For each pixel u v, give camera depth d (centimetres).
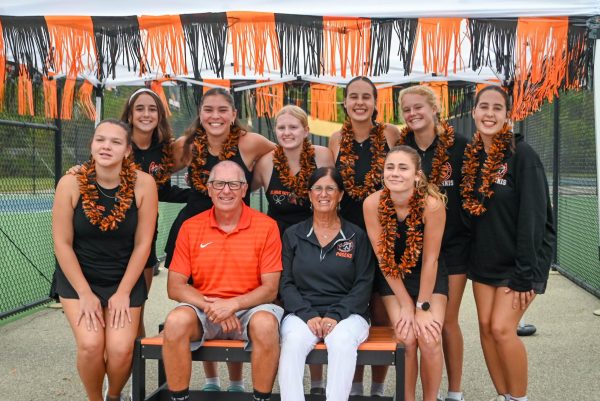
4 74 387
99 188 355
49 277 772
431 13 367
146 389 434
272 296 362
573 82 362
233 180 358
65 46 380
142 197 360
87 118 678
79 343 341
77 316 347
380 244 359
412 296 369
